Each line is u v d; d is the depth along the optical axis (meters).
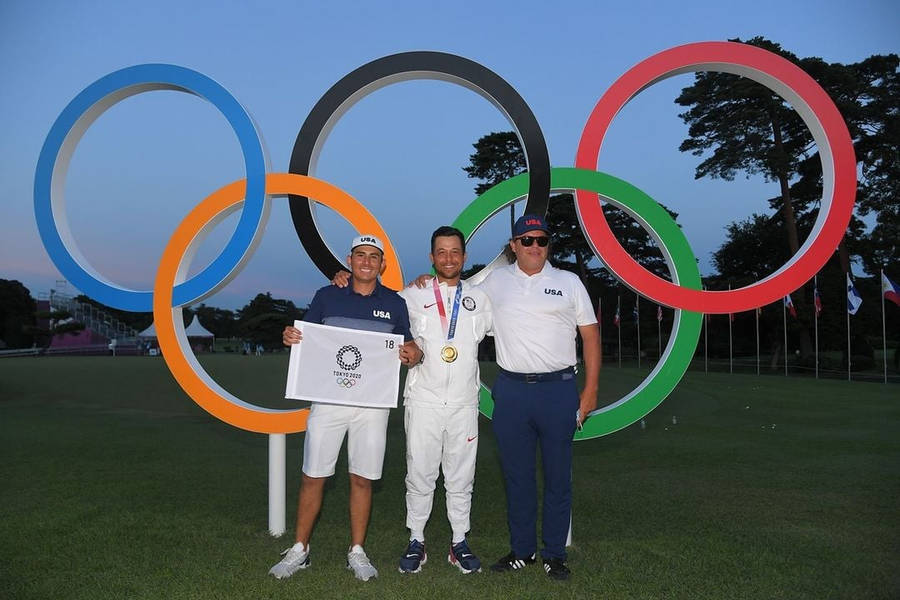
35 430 9.03
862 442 7.96
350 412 3.59
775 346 27.86
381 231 4.36
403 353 3.48
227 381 17.38
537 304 3.59
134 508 4.87
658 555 3.85
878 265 27.12
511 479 3.68
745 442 7.98
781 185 27.72
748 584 3.41
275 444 4.32
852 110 24.69
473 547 4.05
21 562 3.72
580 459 6.90
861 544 4.05
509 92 4.35
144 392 14.59
